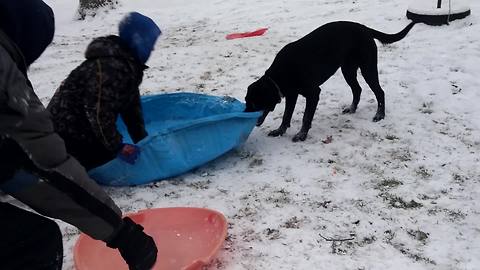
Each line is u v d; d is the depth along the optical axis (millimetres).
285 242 3123
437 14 7105
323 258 2961
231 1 10172
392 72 5887
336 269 2863
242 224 3334
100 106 3234
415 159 4094
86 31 9164
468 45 6414
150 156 3715
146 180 3850
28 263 1560
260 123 4723
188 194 3744
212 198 3678
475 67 5801
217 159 4254
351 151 4273
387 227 3248
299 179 3881
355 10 8516
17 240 1530
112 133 3357
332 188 3732
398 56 6316
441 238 3125
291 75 4328
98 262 2908
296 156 4238
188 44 7656
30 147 1385
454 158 4074
